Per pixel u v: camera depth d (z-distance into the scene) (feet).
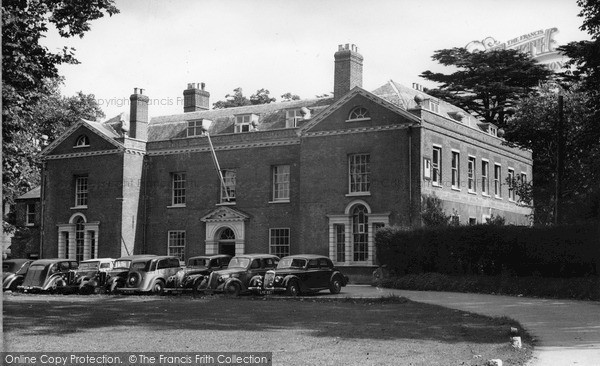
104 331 51.60
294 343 45.16
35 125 109.09
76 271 109.91
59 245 158.40
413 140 120.98
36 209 176.76
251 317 61.93
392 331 51.39
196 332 50.88
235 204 143.64
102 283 106.11
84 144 158.30
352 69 134.62
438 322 57.72
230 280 95.81
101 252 151.94
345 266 125.49
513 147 159.22
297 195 136.67
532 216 157.17
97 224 152.87
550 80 198.18
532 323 57.47
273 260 103.50
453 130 132.36
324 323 56.95
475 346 43.88
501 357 39.83
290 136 138.21
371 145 125.39
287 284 92.32
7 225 138.51
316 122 131.85
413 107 124.57
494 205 149.59
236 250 141.49
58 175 160.97
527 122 163.84
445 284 102.17
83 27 70.33
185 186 151.23
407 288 106.52
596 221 95.55
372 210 123.85
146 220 154.92
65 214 158.61
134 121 155.74
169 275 103.24
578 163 143.84
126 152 151.74
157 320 59.16
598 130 113.50
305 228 131.13
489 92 203.82
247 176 143.02
